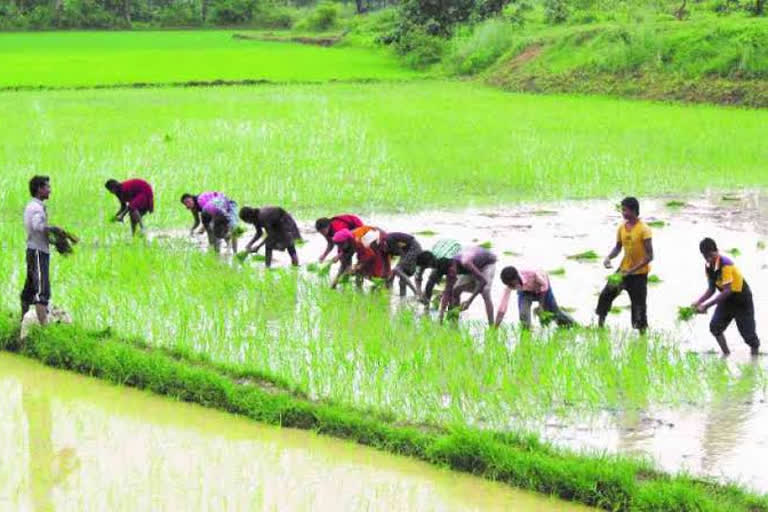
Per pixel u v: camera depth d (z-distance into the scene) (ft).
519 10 370.73
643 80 259.80
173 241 107.24
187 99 245.24
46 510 51.21
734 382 67.36
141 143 164.76
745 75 240.32
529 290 77.77
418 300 86.89
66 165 142.92
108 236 108.27
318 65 350.64
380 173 143.54
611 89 263.70
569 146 167.73
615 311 84.33
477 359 69.92
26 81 293.23
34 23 577.43
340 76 318.24
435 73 336.08
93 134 177.37
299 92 265.34
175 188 130.21
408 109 223.92
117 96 256.73
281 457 57.72
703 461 55.42
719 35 256.93
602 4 351.05
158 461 57.11
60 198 124.98
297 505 51.80
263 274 93.30
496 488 53.78
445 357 70.59
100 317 79.92
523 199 132.87
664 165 155.12
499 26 335.26
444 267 79.61
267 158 151.33
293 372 68.74
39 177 75.51
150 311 81.35
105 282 89.25
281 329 77.25
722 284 72.08
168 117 202.80
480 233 113.09
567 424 60.49
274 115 203.82
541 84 281.13
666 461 55.47
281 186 134.21
